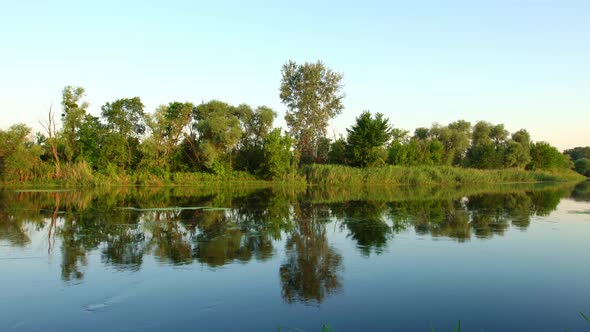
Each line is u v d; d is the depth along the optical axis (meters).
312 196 37.47
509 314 10.00
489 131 85.06
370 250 16.03
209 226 21.02
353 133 58.00
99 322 9.55
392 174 54.16
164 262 14.29
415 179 54.12
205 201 32.72
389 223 22.03
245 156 59.53
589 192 44.50
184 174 52.03
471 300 10.88
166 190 43.78
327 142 66.94
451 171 59.03
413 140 65.50
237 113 60.19
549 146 81.81
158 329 9.16
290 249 16.14
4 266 13.77
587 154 130.50
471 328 9.24
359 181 52.47
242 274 12.98
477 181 60.66
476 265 14.02
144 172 51.06
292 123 65.44
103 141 51.09
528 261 14.47
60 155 51.94
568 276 12.86
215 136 54.59
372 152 56.97
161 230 19.92
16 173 45.91
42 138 54.38
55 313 10.03
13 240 17.61
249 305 10.49
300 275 12.87
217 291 11.48
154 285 11.95
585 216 24.77
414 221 22.67
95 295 11.17
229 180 53.25
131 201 32.38
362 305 10.50
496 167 74.88
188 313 10.01
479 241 17.62
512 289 11.69
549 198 36.38
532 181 70.06
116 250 15.92
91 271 13.25
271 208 28.22
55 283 12.10
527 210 27.47
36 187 44.91
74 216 24.19
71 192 39.91
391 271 13.31
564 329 9.20
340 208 28.27
